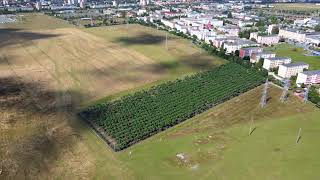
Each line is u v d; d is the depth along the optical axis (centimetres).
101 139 14150
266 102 18188
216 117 16412
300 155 13125
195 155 13038
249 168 12275
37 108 16688
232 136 14538
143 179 11519
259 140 14200
